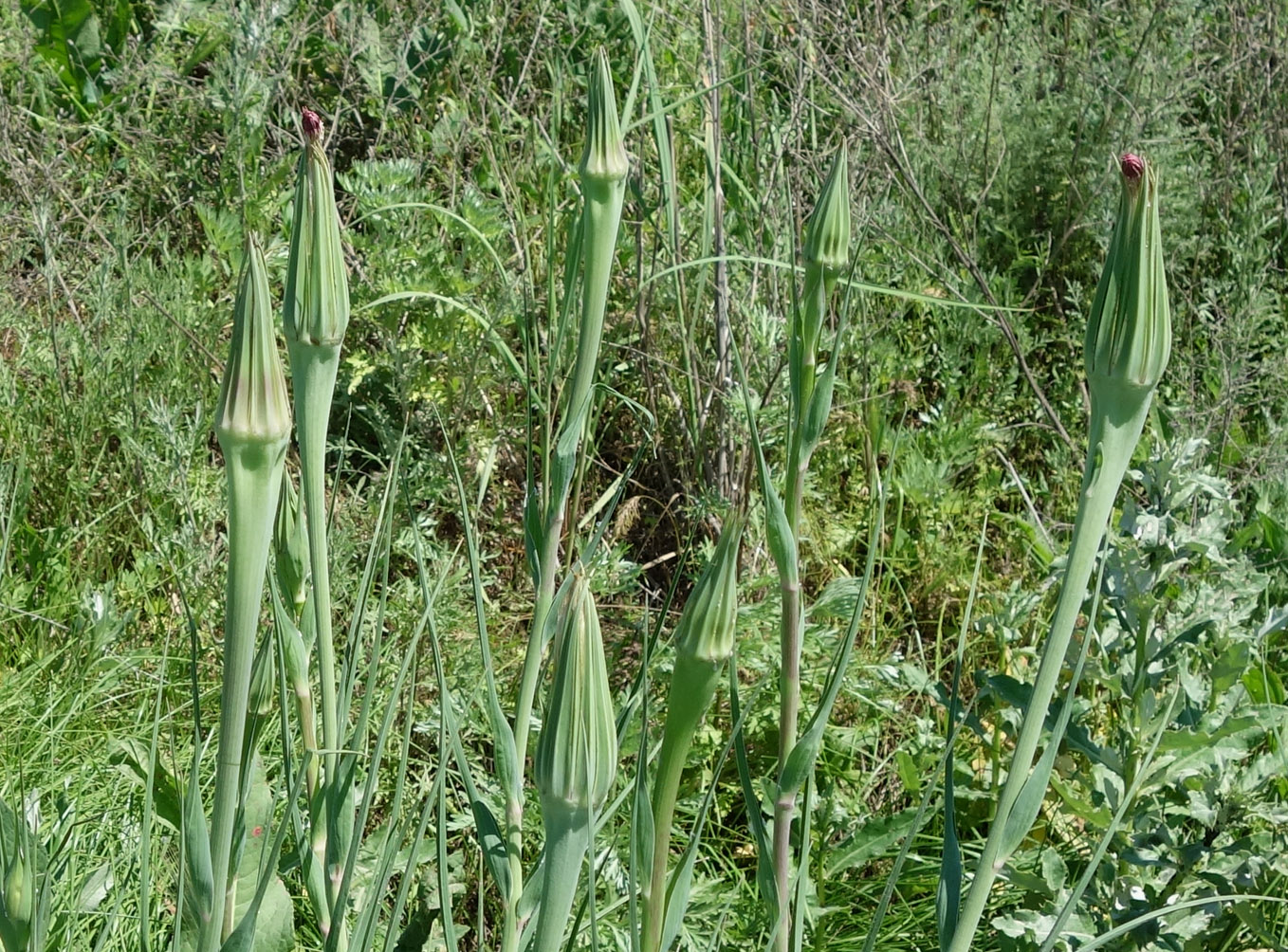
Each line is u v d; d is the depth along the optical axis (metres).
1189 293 4.17
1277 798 2.55
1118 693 2.36
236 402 1.01
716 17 3.68
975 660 3.32
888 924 2.54
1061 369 4.43
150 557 3.13
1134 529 2.29
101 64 4.84
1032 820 1.34
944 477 3.62
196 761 1.21
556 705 1.08
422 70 4.53
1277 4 4.70
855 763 3.03
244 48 3.83
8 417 3.50
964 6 5.14
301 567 1.58
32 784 2.52
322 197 1.19
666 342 3.76
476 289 3.55
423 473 3.31
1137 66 4.63
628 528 3.50
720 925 2.01
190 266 3.76
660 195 3.54
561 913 1.15
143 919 1.36
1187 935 2.18
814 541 3.46
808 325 1.54
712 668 1.19
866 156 4.08
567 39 4.52
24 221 3.83
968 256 3.97
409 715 1.52
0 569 2.69
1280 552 3.19
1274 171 4.28
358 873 2.09
